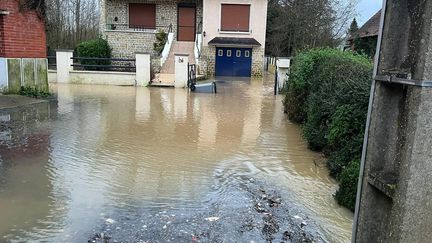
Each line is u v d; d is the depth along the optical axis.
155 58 20.98
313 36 26.88
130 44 24.97
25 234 3.65
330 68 7.55
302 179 5.53
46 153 6.35
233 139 7.92
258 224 4.00
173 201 4.55
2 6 10.54
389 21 2.14
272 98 14.66
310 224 4.06
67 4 32.12
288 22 30.42
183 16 26.89
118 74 18.30
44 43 12.38
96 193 4.71
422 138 1.97
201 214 4.20
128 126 8.81
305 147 7.39
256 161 6.37
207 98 14.28
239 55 26.12
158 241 3.58
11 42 11.02
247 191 4.96
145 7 26.73
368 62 7.36
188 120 9.82
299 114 9.56
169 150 6.87
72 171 5.50
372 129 2.28
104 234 3.68
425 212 2.05
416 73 1.94
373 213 2.34
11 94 11.23
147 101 13.06
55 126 8.47
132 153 6.58
